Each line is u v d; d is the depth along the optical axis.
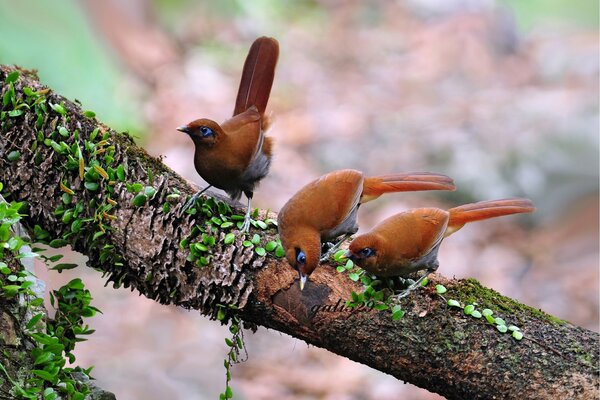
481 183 18.48
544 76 23.97
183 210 6.96
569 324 6.51
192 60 22.70
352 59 24.45
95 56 18.42
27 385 6.36
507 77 23.83
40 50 17.44
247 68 7.94
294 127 20.78
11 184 7.21
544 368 6.22
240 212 7.22
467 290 6.68
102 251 7.08
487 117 20.78
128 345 12.87
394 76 23.55
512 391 6.25
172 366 12.34
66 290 7.37
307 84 22.97
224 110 21.05
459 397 6.49
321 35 25.59
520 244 17.84
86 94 17.97
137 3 22.66
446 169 18.89
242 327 7.62
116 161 7.14
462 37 24.83
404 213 6.83
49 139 7.14
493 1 27.30
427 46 24.88
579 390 6.12
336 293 6.67
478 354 6.34
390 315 6.52
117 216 7.02
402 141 19.94
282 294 6.74
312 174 19.09
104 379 11.60
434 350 6.42
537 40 26.53
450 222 7.10
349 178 7.05
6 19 17.22
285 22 26.08
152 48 22.23
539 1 29.88
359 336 6.59
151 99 20.92
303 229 6.77
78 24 18.47
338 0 27.12
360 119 21.11
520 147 19.22
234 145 7.42
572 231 18.02
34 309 6.70
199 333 13.70
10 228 6.86
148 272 7.00
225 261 6.83
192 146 19.28
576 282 16.64
